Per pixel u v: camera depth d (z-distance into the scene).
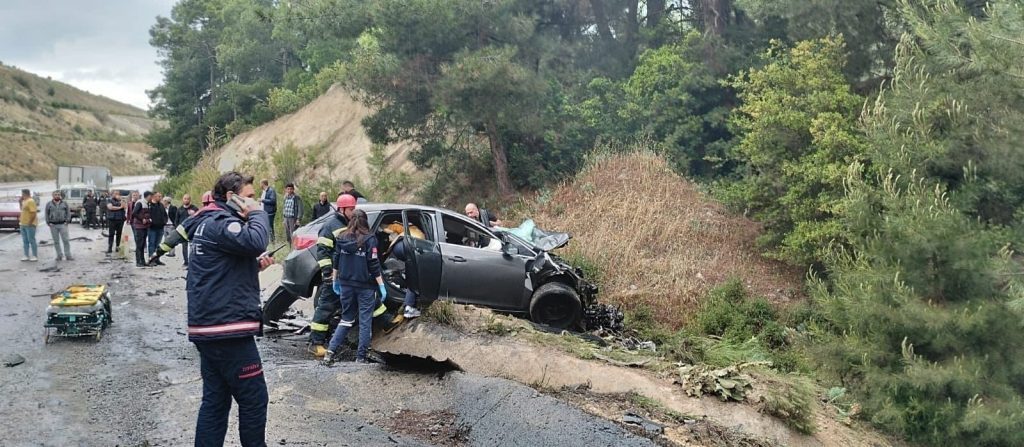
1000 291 8.55
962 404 7.96
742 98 18.81
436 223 9.78
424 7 18.92
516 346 8.23
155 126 63.00
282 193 25.16
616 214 16.97
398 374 7.42
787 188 15.46
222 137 49.47
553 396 7.12
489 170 21.62
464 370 7.54
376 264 7.95
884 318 8.47
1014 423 7.55
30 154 101.12
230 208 4.59
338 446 5.54
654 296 13.98
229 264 4.50
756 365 8.23
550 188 19.56
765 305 13.52
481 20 19.59
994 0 9.07
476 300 9.80
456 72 18.17
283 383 6.94
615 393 7.41
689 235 16.20
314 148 32.50
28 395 6.47
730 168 19.77
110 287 12.99
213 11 59.44
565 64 23.36
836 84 15.32
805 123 14.90
